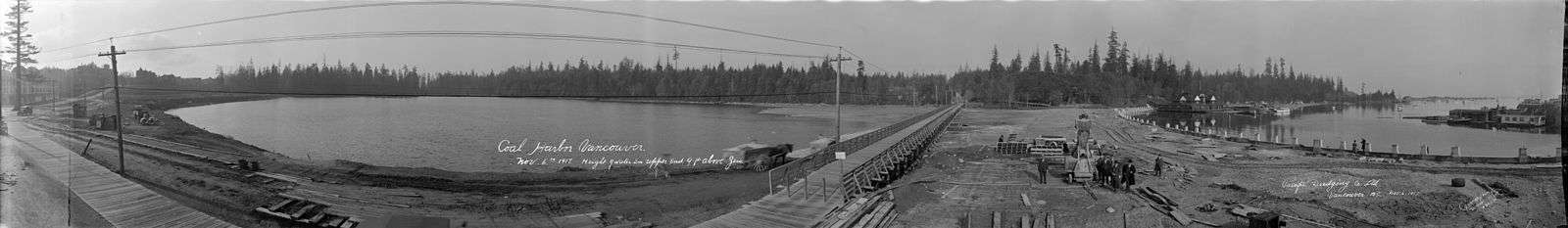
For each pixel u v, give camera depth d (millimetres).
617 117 70938
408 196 25797
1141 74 49688
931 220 19750
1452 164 31594
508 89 72812
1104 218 20047
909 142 33125
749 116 73562
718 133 55375
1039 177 26031
